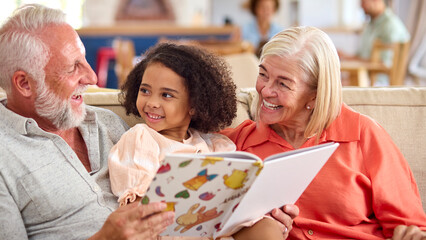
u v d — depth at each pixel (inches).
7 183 55.4
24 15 59.6
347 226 60.6
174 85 61.9
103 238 48.9
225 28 247.0
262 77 62.9
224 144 67.3
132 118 73.5
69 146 60.8
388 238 59.9
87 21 331.0
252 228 55.0
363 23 327.6
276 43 61.3
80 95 63.3
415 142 72.5
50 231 57.6
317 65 61.2
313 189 62.0
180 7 334.3
